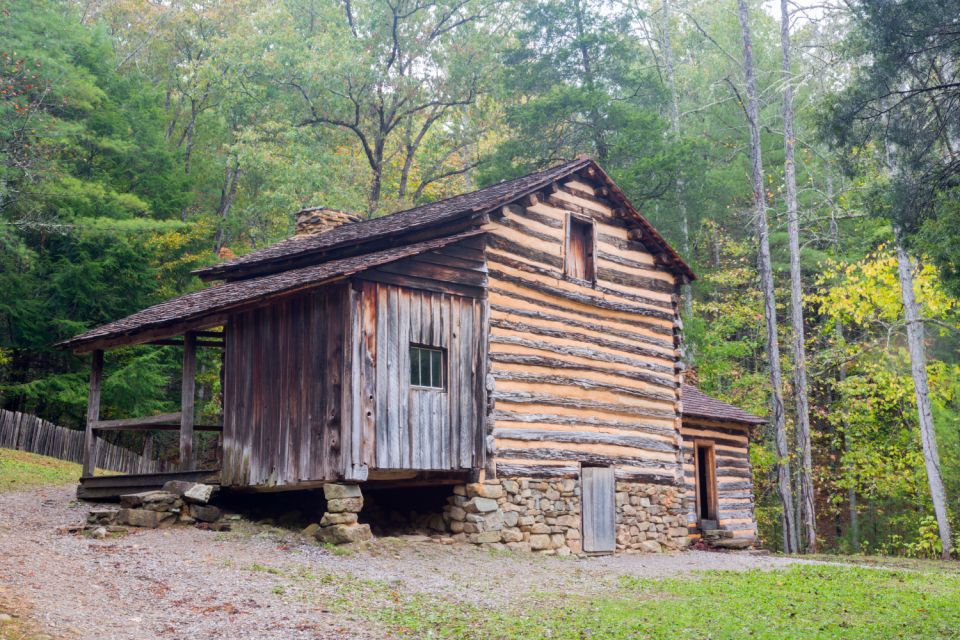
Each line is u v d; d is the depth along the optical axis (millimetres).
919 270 24656
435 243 14148
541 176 16734
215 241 36656
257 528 13594
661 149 30516
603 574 13180
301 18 37531
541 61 33219
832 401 32969
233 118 35500
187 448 15070
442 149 40469
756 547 21812
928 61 13359
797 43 38219
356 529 12750
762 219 26969
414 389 13766
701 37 42406
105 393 25859
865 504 33594
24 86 24734
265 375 14258
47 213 27125
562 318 16469
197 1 40250
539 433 15578
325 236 18453
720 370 31062
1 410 22703
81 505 15562
